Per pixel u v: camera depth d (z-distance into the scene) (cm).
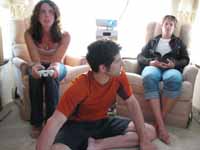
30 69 218
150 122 238
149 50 259
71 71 235
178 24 268
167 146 203
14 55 255
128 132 191
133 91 235
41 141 148
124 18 303
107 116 194
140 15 301
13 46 260
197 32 281
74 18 300
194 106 284
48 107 213
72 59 271
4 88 271
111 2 299
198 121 251
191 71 230
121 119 197
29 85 211
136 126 186
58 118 154
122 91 182
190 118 245
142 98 235
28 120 239
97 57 154
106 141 184
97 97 168
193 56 282
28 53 250
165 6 292
